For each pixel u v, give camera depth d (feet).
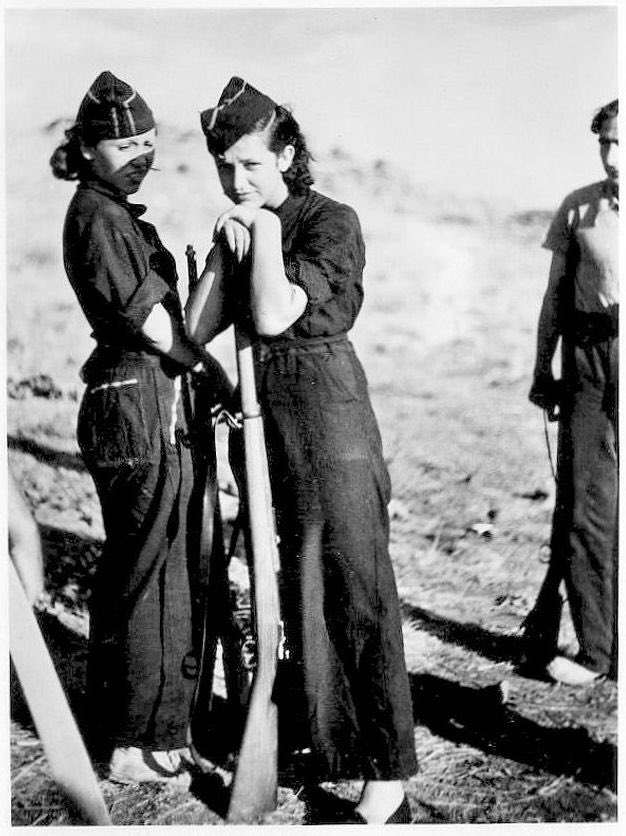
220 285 9.24
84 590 10.99
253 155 9.27
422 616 10.93
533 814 9.84
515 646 10.70
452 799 9.81
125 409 9.33
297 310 8.88
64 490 11.16
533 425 10.89
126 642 9.51
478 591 10.93
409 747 9.34
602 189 10.39
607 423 10.30
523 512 10.94
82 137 9.45
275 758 9.52
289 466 9.20
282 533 9.32
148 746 9.60
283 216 9.37
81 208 9.34
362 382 9.40
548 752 10.06
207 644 9.77
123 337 9.34
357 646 9.26
